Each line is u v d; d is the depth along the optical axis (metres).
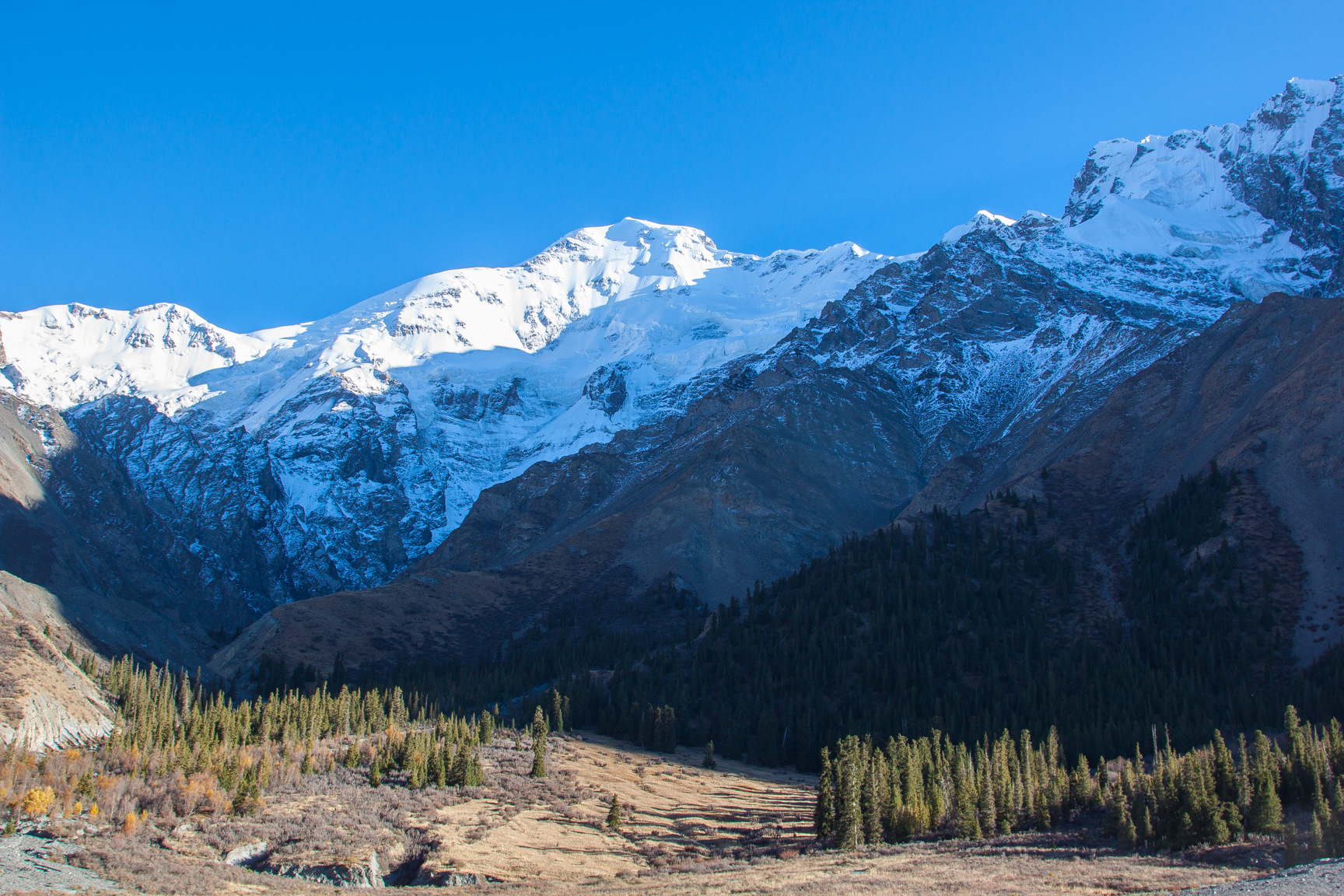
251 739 136.75
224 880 79.69
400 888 81.38
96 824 90.94
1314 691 152.12
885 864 85.81
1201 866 80.81
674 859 97.12
